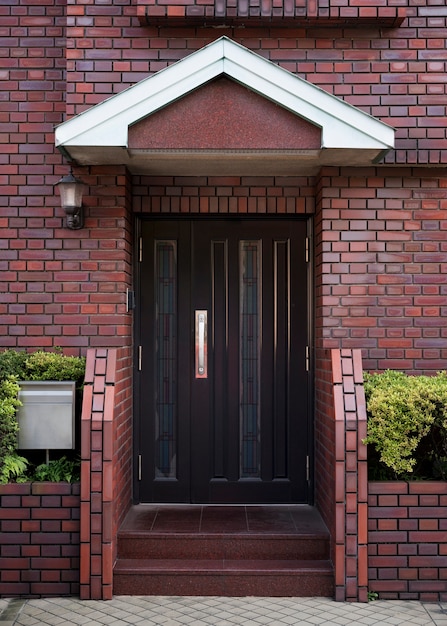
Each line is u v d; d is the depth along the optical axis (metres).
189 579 4.50
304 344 5.54
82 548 4.41
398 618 4.15
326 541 4.71
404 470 4.70
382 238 5.14
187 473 5.52
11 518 4.50
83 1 5.12
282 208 5.44
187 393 5.55
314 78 5.16
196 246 5.56
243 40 5.16
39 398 4.68
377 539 4.48
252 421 5.56
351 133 4.48
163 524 4.94
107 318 5.11
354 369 4.66
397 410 4.42
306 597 4.49
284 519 5.09
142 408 5.55
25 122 5.30
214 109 4.55
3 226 5.21
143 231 5.54
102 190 5.10
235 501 5.51
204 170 5.25
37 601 4.41
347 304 5.12
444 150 5.08
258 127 4.55
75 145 4.48
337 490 4.41
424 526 4.48
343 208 5.14
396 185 5.17
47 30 5.35
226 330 5.57
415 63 5.15
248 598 4.46
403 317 5.14
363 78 5.15
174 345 5.58
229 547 4.71
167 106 4.55
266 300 5.57
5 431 4.52
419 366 5.13
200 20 5.05
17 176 5.25
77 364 4.89
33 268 5.16
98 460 4.42
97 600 4.40
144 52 5.12
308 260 5.53
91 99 5.10
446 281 5.15
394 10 5.03
